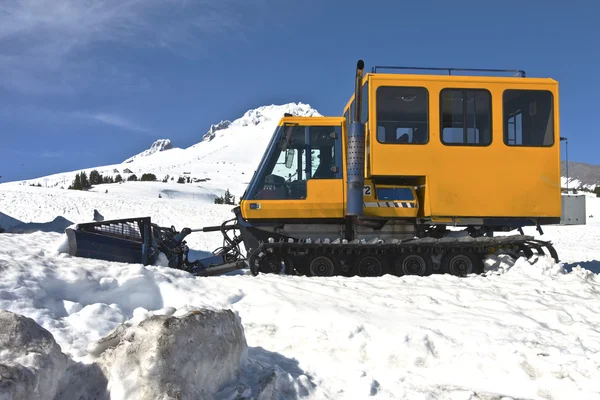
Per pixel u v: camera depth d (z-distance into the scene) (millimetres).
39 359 2760
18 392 2467
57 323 4516
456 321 5352
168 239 8570
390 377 4188
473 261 8625
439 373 4305
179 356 3041
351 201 8367
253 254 8320
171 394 2875
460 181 8641
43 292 5027
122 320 4906
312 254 8516
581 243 20875
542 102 8875
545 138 8844
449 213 8578
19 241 8312
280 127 8734
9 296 4715
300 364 4359
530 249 8836
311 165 8672
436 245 8477
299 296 6227
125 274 5902
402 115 8680
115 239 7547
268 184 8625
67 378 2988
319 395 3779
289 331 5043
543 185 8758
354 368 4320
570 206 8797
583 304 6203
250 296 6227
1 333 2832
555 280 7586
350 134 8469
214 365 3301
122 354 3020
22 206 26797
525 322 5434
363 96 9055
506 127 8773
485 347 4625
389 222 8969
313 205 8555
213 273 8500
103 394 2947
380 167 8562
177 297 5934
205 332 3318
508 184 8695
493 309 5961
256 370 3855
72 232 7145
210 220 27844
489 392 3969
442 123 8695
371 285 7039
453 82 8742
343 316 5344
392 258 8656
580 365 4234
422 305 6016
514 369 4266
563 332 5230
